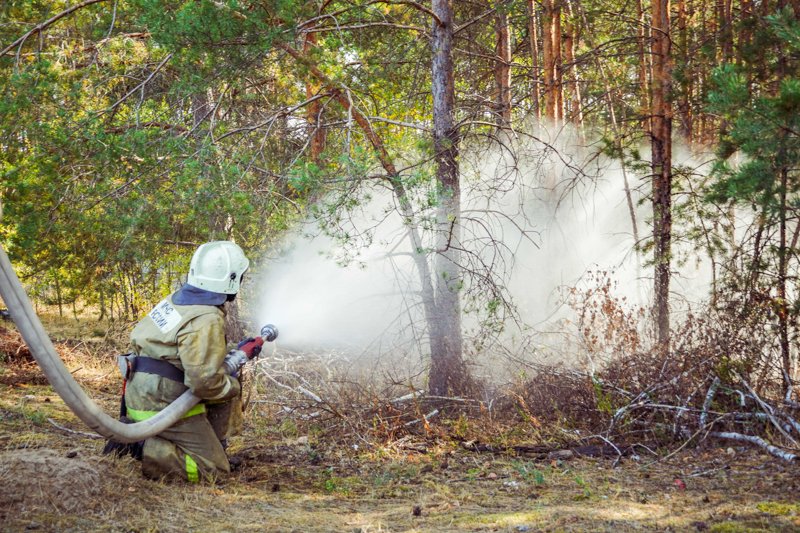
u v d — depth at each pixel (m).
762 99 5.87
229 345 5.16
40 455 4.33
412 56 10.88
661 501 4.49
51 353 3.84
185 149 8.04
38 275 10.50
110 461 4.58
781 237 7.38
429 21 11.40
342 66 8.11
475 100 12.83
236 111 10.11
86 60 8.84
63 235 9.22
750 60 8.06
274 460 5.80
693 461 5.53
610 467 5.52
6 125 8.10
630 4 15.15
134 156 8.15
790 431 5.81
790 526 3.84
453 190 8.15
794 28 5.91
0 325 9.95
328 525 4.10
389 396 7.62
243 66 7.77
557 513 4.22
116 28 8.85
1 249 3.66
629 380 6.82
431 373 7.93
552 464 5.63
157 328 4.81
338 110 10.18
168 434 4.83
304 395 7.62
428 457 5.99
